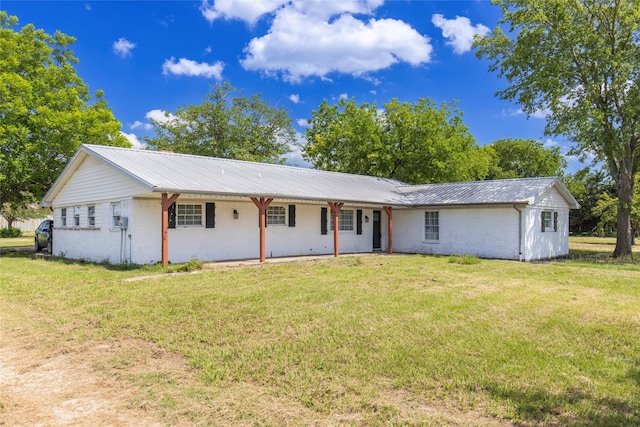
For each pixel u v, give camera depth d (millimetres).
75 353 5316
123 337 5906
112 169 14719
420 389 4125
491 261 15828
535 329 6117
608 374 4461
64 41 24016
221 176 15422
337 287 9523
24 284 10141
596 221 42500
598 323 6473
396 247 21344
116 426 3482
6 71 20500
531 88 19062
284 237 17750
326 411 3686
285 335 5852
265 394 4043
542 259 17891
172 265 13297
